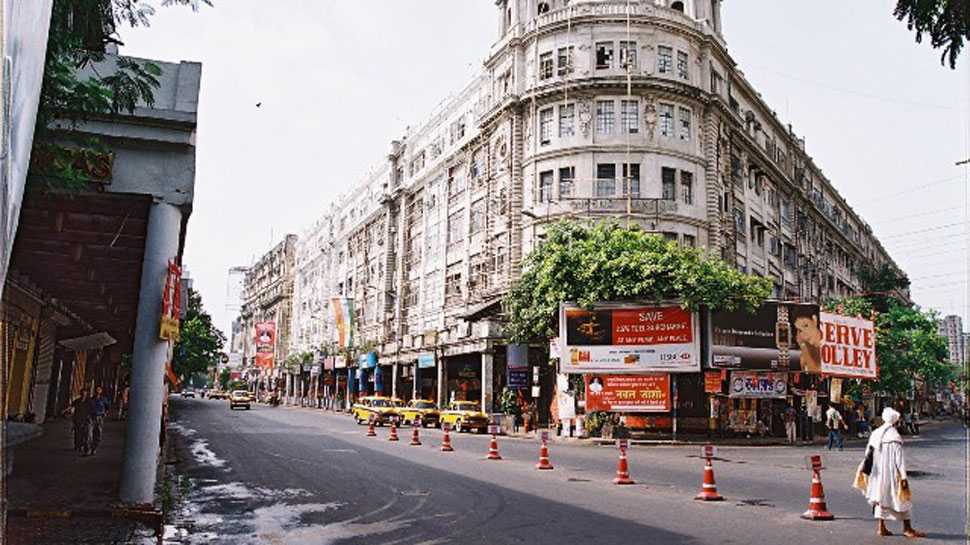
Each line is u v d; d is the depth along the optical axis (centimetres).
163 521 995
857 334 3325
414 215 5769
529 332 3170
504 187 4119
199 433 2755
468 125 4816
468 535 916
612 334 2914
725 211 4106
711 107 3906
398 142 6191
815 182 6369
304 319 9000
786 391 3027
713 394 3066
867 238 8362
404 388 5481
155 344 1070
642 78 3688
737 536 916
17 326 1959
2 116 369
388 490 1320
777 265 5084
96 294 2095
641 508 1138
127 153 1077
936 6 740
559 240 3123
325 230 8369
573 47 3838
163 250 1084
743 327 2895
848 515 1095
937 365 5488
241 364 12862
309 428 3309
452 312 4797
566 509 1120
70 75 733
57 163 784
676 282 2772
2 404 411
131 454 1044
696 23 4012
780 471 1777
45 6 446
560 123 3806
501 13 4419
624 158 3653
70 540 831
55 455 1653
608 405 2911
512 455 2158
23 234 1358
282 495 1251
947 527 996
